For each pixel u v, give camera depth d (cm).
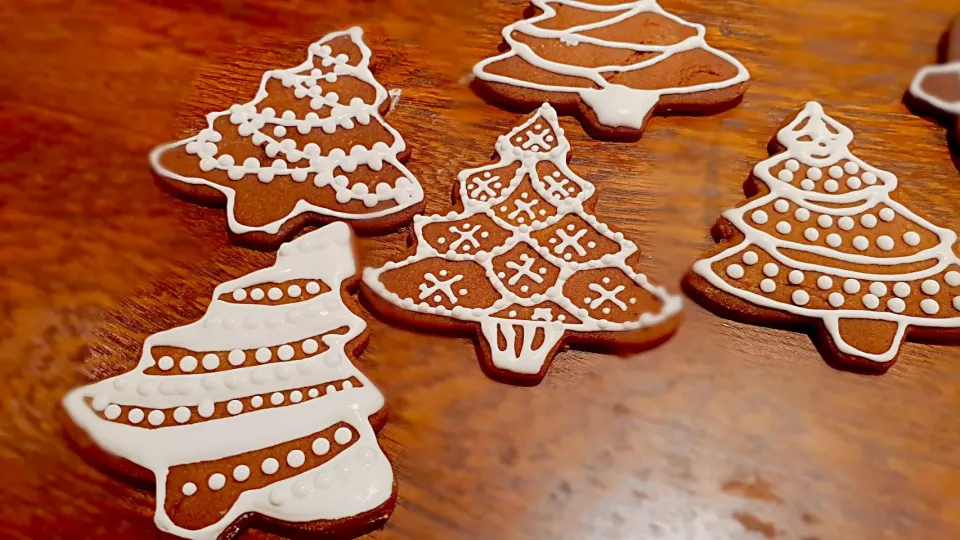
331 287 29
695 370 28
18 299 29
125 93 33
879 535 26
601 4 34
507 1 35
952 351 28
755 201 30
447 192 31
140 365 27
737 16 34
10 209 30
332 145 31
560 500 26
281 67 33
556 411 27
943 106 32
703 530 26
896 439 27
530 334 28
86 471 27
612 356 28
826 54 34
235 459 26
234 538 26
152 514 26
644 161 31
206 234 30
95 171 31
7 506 26
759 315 29
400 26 34
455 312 28
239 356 28
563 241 29
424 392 28
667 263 30
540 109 32
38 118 32
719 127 32
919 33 34
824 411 28
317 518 26
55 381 28
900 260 29
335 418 27
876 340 28
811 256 29
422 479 27
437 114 32
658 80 32
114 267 30
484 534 26
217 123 31
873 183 30
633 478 27
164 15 34
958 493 27
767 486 27
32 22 34
